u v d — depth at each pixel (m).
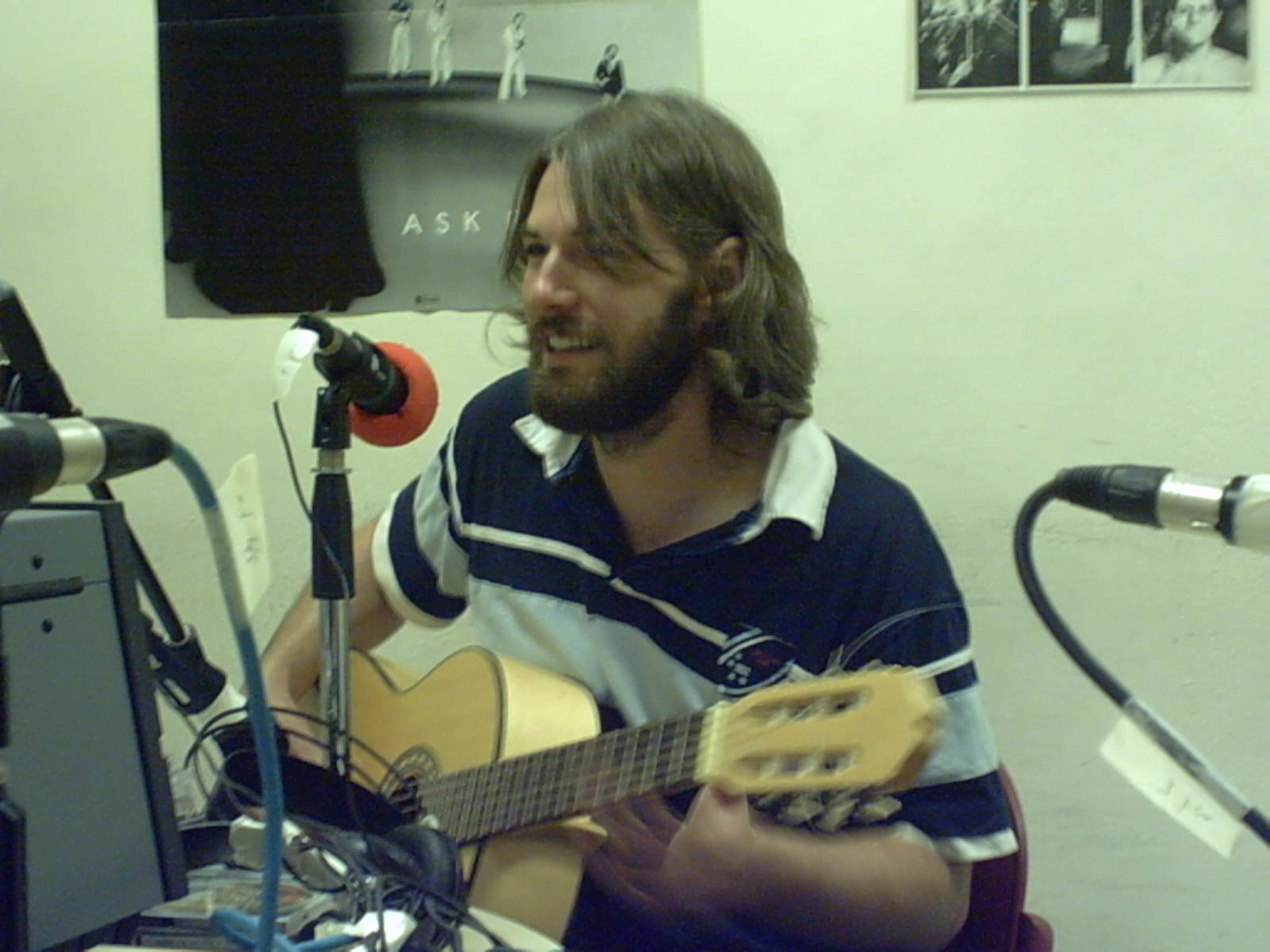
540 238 1.10
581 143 1.10
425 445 1.68
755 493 1.15
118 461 0.52
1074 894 1.58
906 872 0.98
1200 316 1.57
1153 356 1.57
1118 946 1.57
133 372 1.74
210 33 1.70
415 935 0.72
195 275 1.72
